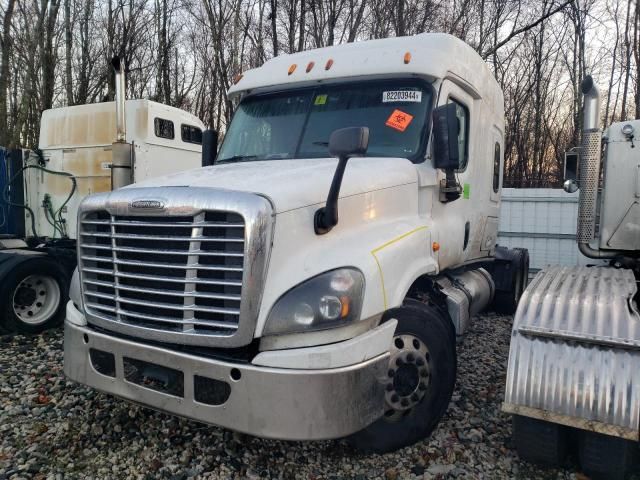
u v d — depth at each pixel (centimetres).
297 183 315
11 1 1612
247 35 1808
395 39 465
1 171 722
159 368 305
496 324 720
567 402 309
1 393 448
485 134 545
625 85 2262
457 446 369
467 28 1886
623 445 310
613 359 308
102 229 338
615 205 498
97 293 340
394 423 351
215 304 290
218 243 290
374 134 424
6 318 601
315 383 276
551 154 2662
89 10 1980
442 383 364
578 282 374
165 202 299
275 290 285
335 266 294
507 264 759
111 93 1886
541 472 341
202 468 336
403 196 377
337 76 449
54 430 383
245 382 278
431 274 393
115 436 375
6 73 1622
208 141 510
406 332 350
